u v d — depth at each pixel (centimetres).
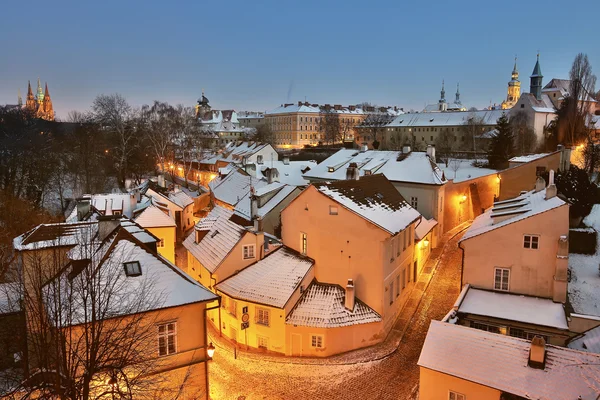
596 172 4931
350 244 2853
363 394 2275
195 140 10200
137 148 8431
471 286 2656
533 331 2252
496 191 5325
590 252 3316
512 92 15925
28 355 1733
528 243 2498
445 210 4725
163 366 1927
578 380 1652
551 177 2738
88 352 1529
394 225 2947
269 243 3328
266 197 4331
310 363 2602
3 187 5681
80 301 1789
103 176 7475
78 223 2580
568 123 6353
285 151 11544
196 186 8469
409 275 3416
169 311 1933
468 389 1783
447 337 1959
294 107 16050
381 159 5138
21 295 1847
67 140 7869
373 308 2812
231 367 2589
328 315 2700
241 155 8475
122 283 1955
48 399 1395
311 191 2984
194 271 3638
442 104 16425
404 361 2580
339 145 11881
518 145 7831
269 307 2736
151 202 4378
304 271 2908
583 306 2633
